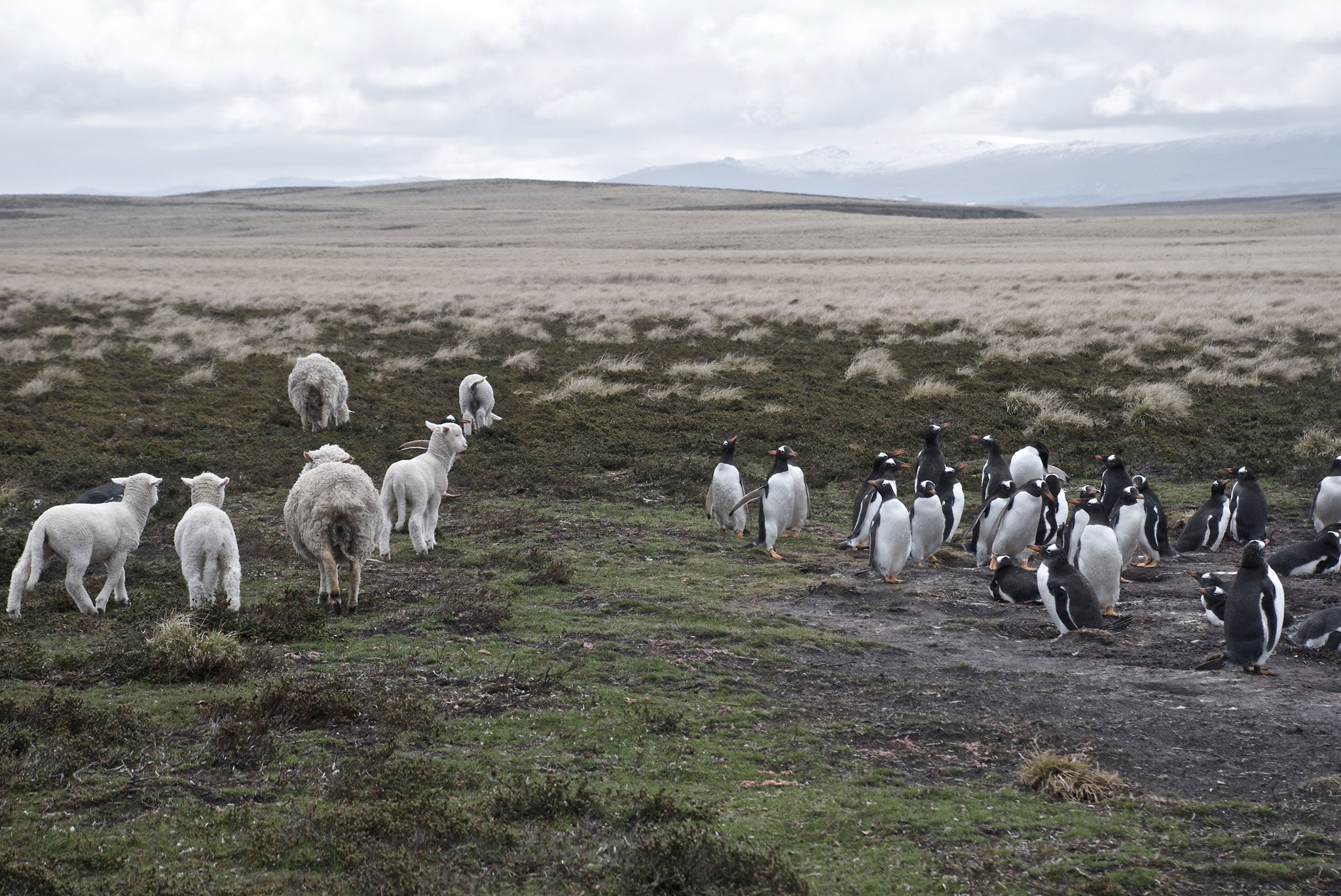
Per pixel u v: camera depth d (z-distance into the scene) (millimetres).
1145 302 35656
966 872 5461
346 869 5324
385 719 7387
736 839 5738
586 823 5875
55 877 5070
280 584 11492
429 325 32562
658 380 25203
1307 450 18828
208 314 35375
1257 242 78562
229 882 5137
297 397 20250
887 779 6711
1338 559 12328
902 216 163000
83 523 10023
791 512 13953
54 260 60438
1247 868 5465
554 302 37188
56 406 21219
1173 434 20500
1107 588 11180
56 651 8742
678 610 10812
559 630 9938
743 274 49906
